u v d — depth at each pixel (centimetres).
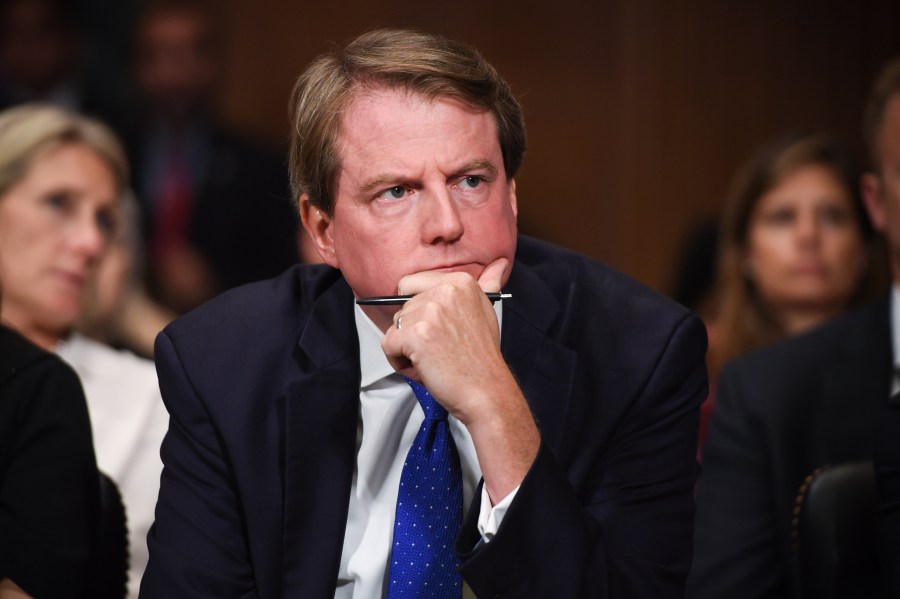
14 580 577
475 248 491
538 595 468
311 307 556
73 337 855
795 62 1622
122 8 1520
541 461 472
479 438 474
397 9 1653
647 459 520
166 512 527
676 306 543
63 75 1502
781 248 1081
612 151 1648
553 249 579
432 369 474
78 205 863
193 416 529
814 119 1623
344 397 528
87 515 598
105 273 968
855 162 1094
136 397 803
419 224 485
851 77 1617
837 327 766
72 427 606
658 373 521
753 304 1105
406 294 485
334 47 525
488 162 488
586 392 523
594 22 1645
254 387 529
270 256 1483
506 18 1648
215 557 515
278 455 520
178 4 1546
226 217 1477
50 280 848
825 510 636
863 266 1091
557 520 467
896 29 1605
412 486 513
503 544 465
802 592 643
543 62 1650
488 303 485
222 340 541
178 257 1459
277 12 1623
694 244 1309
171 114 1499
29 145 852
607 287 555
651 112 1636
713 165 1639
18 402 602
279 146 1518
